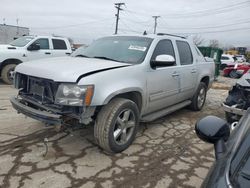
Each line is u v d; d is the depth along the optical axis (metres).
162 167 3.68
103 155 3.91
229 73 19.75
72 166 3.56
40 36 10.52
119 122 3.85
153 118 4.66
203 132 2.08
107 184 3.21
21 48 9.88
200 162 3.89
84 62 4.02
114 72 3.77
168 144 4.46
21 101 4.01
